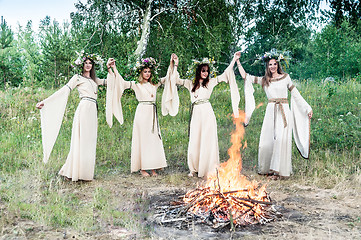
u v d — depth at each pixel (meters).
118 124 9.41
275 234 3.30
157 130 6.19
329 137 7.57
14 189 4.77
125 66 12.00
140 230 3.43
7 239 3.15
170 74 6.17
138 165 6.11
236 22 19.20
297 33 22.33
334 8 21.16
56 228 3.45
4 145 7.36
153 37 15.77
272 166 5.78
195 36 16.27
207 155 5.90
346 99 10.65
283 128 5.77
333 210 4.02
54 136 5.62
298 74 22.14
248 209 3.74
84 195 4.76
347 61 18.36
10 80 18.25
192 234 3.33
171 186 5.31
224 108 11.01
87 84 5.73
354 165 6.05
